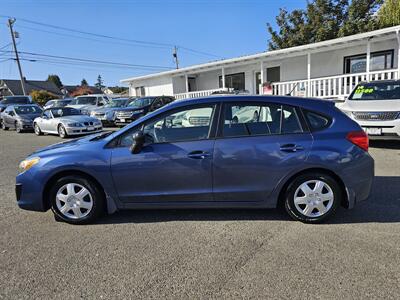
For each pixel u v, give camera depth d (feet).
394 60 45.98
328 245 11.00
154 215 14.17
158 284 9.21
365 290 8.57
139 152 12.82
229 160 12.51
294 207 12.75
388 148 26.50
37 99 160.25
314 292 8.57
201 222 13.30
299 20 72.38
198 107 13.01
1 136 49.24
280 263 10.02
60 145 14.23
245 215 13.84
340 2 67.67
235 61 54.90
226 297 8.52
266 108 12.80
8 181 21.18
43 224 13.66
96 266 10.25
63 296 8.82
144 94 80.33
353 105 27.86
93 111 56.95
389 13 56.59
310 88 48.21
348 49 50.21
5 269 10.25
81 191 13.29
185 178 12.78
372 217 13.17
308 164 12.34
